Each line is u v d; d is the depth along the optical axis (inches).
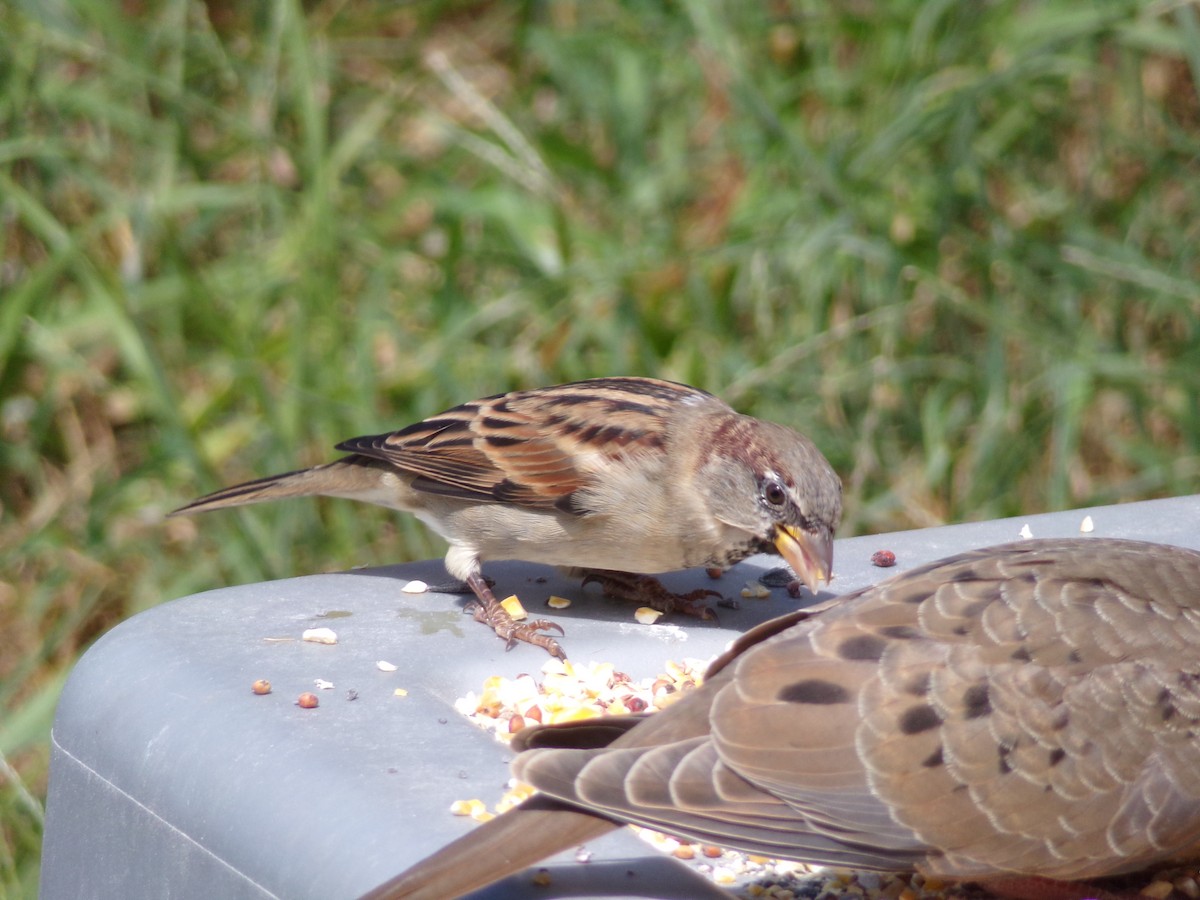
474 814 186.7
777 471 291.4
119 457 481.7
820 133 525.3
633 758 179.2
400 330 492.4
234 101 523.2
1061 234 506.6
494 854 171.0
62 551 447.5
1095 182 517.3
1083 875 189.6
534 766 175.2
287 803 193.0
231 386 462.9
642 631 267.1
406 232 541.6
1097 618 194.1
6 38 481.7
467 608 266.4
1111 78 520.4
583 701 237.8
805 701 186.1
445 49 578.9
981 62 520.4
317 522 446.9
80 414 484.1
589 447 298.0
